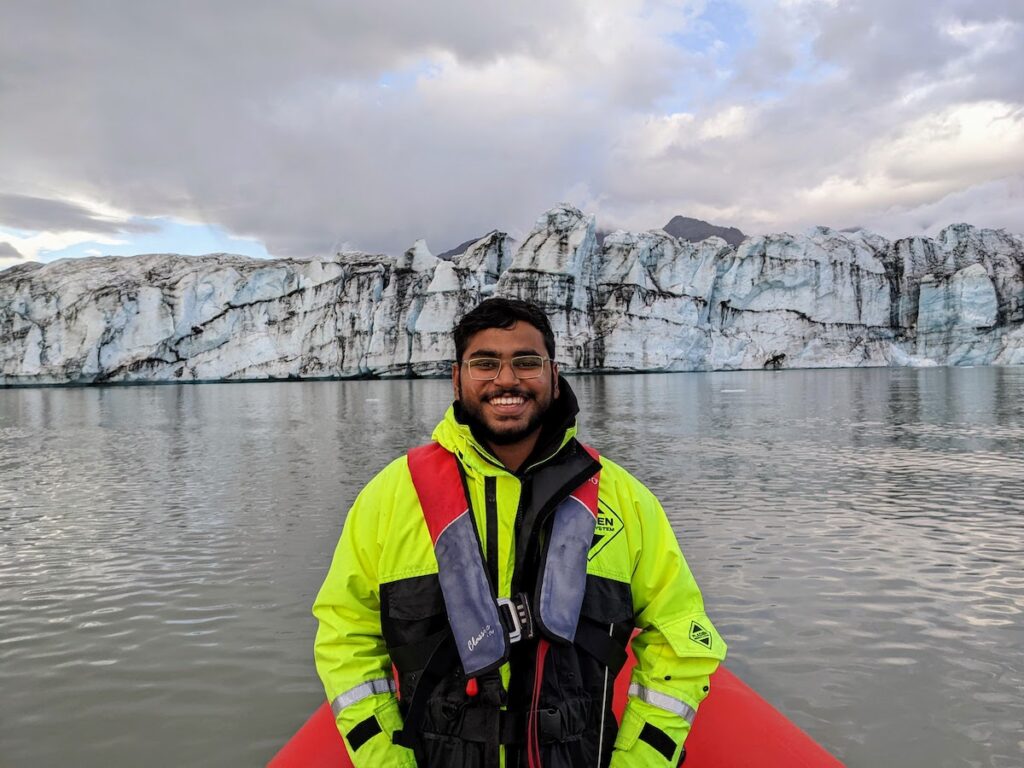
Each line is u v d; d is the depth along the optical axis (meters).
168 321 58.03
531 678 1.50
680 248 60.00
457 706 1.50
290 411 26.94
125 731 3.68
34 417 26.47
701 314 59.38
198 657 4.54
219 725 3.73
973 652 4.43
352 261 62.94
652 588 1.66
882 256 66.88
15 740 3.61
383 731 1.54
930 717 3.68
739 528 7.54
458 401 1.65
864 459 12.45
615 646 1.55
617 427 18.45
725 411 23.17
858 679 4.10
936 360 63.25
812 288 61.34
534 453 1.62
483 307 1.58
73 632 4.98
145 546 7.28
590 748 1.53
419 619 1.53
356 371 59.00
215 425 21.69
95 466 13.39
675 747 1.58
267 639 4.80
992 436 15.47
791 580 5.83
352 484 10.73
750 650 4.51
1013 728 3.56
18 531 8.05
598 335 56.56
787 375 52.69
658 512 1.71
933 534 7.20
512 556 1.56
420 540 1.55
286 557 6.75
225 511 8.91
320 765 2.23
